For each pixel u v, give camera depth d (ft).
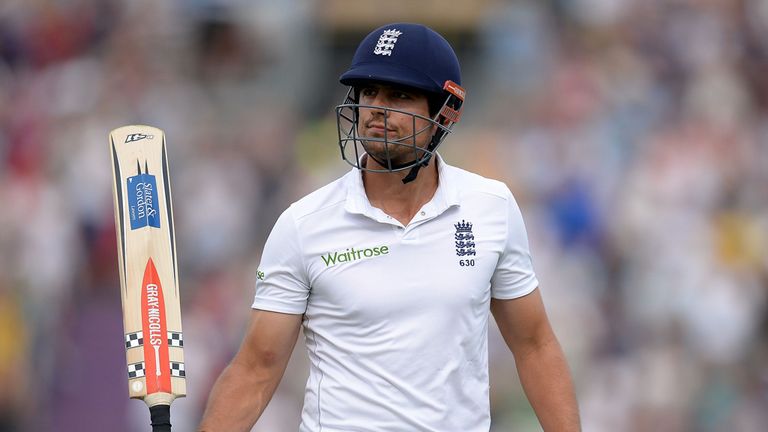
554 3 150.92
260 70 147.84
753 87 142.61
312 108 148.66
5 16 147.13
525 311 47.16
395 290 44.50
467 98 144.97
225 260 119.55
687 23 146.30
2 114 137.69
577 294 114.83
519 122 136.87
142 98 139.03
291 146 134.41
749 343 114.32
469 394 45.14
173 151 131.34
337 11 150.92
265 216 125.90
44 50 146.10
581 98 136.46
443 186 45.68
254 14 149.28
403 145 45.03
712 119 135.13
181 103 139.85
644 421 106.73
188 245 121.49
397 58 45.06
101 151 127.75
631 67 142.31
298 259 45.14
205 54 146.82
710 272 115.85
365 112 45.34
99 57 144.46
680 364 109.70
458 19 149.89
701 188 124.26
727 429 107.96
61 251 120.06
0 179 127.65
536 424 101.81
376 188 45.91
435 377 44.45
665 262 119.03
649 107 137.28
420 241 45.03
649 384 107.76
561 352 47.75
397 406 44.24
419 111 45.50
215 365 106.22
